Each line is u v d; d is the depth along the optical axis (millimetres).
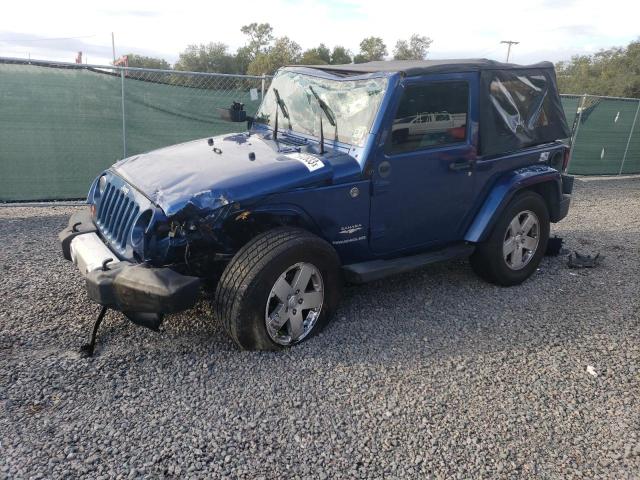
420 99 4129
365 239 4148
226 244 3750
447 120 4344
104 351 3645
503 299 4836
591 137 12492
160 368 3471
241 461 2693
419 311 4504
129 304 3262
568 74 57875
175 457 2691
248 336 3520
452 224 4684
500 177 4852
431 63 4398
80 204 7699
